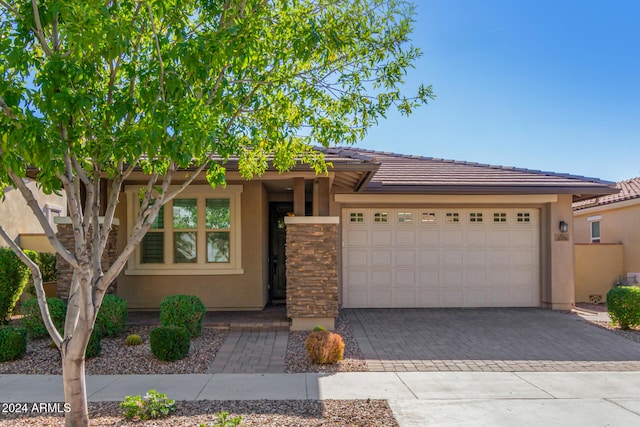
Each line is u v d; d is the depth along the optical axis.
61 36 4.32
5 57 4.18
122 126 4.66
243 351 8.56
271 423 5.20
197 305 9.61
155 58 5.02
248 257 12.09
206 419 5.29
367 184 11.55
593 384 6.75
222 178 5.29
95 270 4.59
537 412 5.66
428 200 13.32
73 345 4.50
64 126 4.16
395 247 13.52
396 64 6.05
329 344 7.76
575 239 19.55
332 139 6.15
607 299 10.87
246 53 4.81
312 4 5.87
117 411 5.58
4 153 4.01
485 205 13.61
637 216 15.38
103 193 11.12
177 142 4.13
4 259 10.48
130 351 8.48
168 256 12.02
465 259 13.61
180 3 4.89
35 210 4.37
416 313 12.61
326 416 5.45
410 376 7.11
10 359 7.92
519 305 13.60
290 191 13.89
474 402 5.98
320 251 10.11
